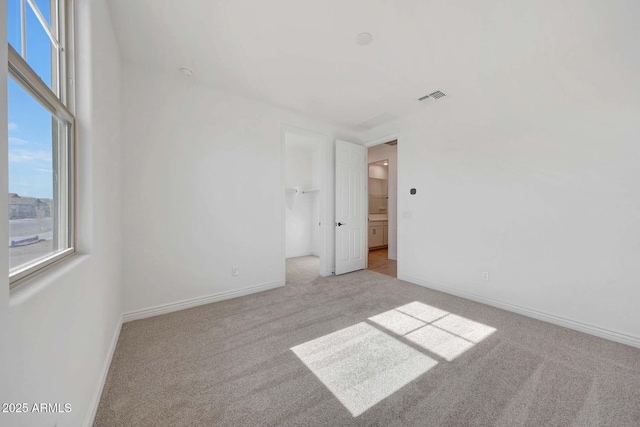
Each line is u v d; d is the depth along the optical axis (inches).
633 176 76.3
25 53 35.1
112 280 73.1
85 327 45.0
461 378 61.6
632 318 76.4
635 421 48.8
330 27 76.0
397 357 70.7
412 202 142.9
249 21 73.7
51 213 41.5
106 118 66.3
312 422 48.8
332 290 130.2
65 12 49.2
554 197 91.6
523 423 48.4
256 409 52.0
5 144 23.0
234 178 119.1
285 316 97.7
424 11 69.6
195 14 71.0
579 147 85.8
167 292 101.3
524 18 71.6
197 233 108.6
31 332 26.4
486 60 92.2
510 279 103.3
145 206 96.5
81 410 42.6
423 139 137.1
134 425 47.6
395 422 48.7
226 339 80.2
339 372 64.1
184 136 105.2
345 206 165.6
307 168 237.9
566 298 89.0
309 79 105.5
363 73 100.5
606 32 76.8
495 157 107.3
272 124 132.2
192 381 60.4
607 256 81.0
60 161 45.7
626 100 77.1
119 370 64.1
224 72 100.4
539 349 74.4
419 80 106.0
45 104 38.9
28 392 25.6
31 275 32.7
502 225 105.6
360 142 177.9
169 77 101.7
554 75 90.6
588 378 61.3
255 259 126.3
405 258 147.6
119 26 75.1
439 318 96.1
